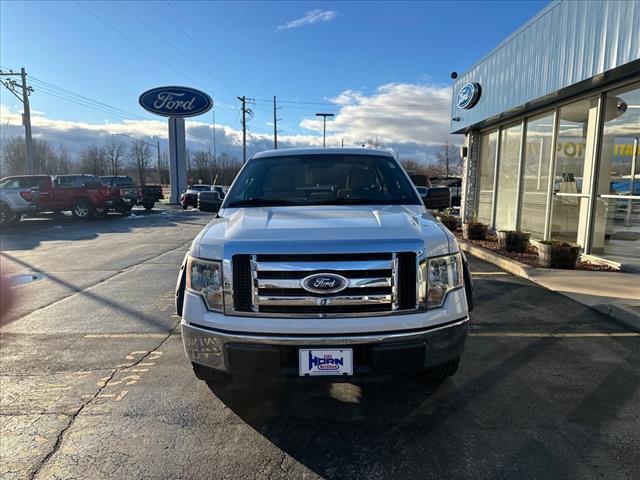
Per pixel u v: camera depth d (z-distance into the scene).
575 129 8.16
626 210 6.93
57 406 3.07
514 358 3.81
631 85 6.73
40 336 4.50
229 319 2.54
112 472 2.36
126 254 9.88
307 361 2.47
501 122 11.37
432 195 4.22
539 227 9.61
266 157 4.26
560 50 7.49
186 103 31.06
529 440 2.62
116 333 4.59
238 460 2.46
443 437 2.67
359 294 2.48
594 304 5.18
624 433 2.68
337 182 3.88
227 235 2.68
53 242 12.02
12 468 2.39
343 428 2.78
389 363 2.50
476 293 5.91
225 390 3.28
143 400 3.14
